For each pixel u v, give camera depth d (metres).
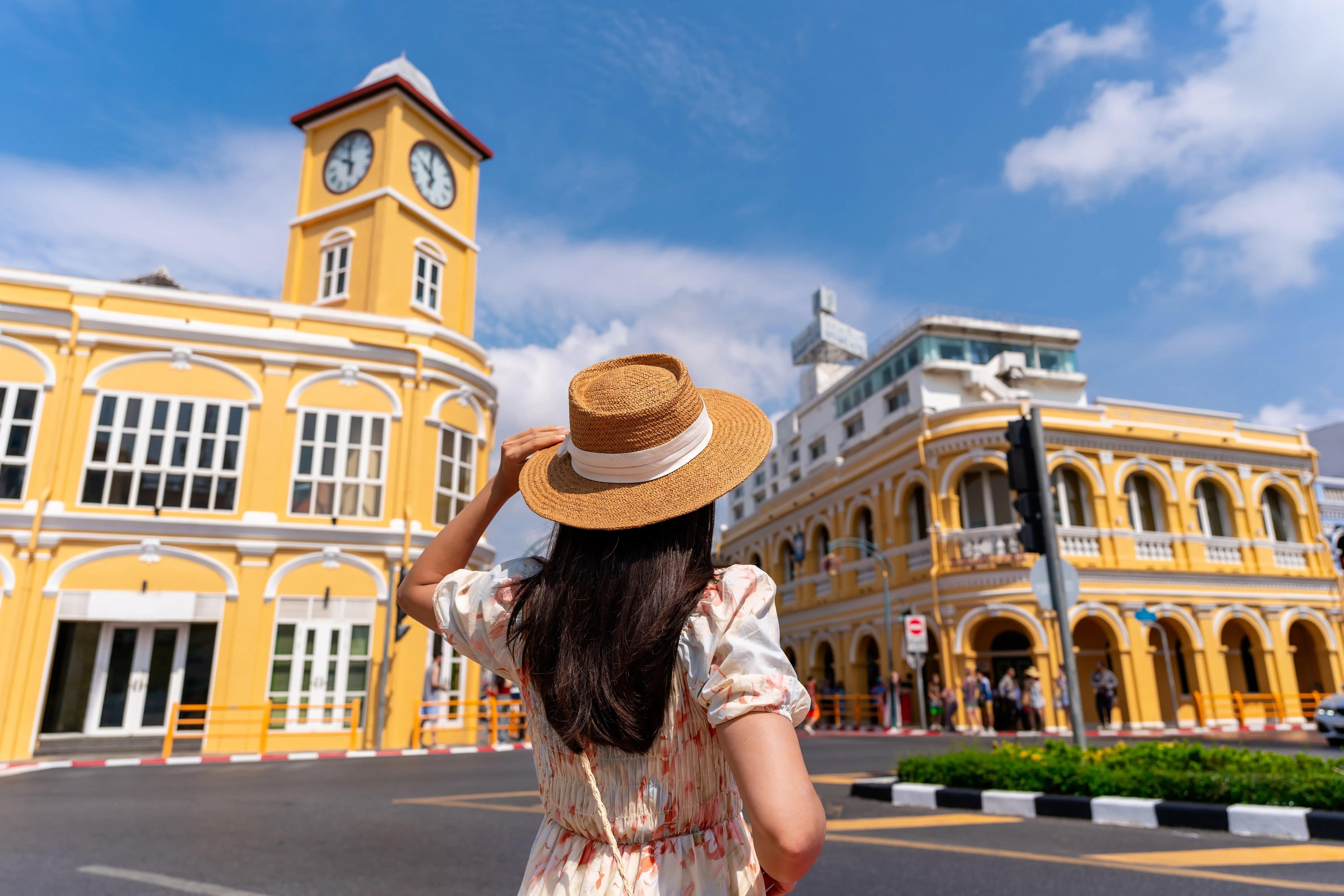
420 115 22.16
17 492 15.96
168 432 16.86
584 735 1.12
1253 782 6.79
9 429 16.09
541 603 1.23
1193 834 6.52
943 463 23.73
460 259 22.73
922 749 16.20
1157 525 24.64
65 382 16.42
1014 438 9.27
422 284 21.47
